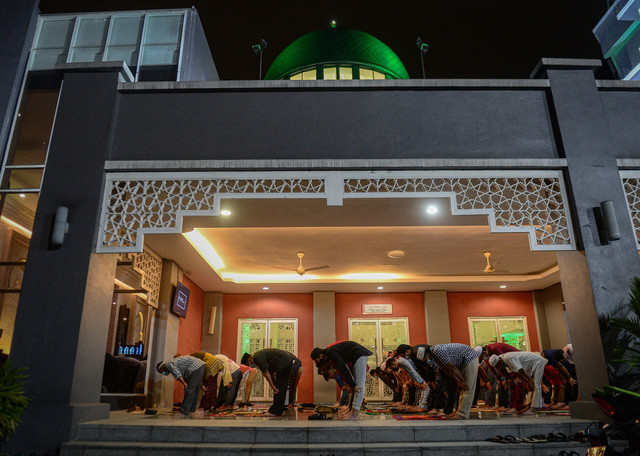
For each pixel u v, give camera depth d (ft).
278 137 21.36
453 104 21.91
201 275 37.11
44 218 19.69
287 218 22.85
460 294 44.16
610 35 30.32
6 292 20.83
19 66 23.40
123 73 22.48
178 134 21.39
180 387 34.27
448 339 42.11
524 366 23.94
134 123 21.54
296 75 47.78
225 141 21.29
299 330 42.78
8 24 24.36
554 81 21.99
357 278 41.27
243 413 24.29
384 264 36.83
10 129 22.31
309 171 20.76
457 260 35.83
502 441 15.71
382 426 16.43
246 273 39.34
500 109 21.85
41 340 18.06
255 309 43.29
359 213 22.33
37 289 18.70
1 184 21.50
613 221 19.15
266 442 16.15
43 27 25.22
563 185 20.67
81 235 19.42
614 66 30.19
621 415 13.70
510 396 25.41
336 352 20.67
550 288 42.45
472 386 19.77
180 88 21.79
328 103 21.91
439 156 21.12
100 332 19.71
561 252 21.29
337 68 47.34
